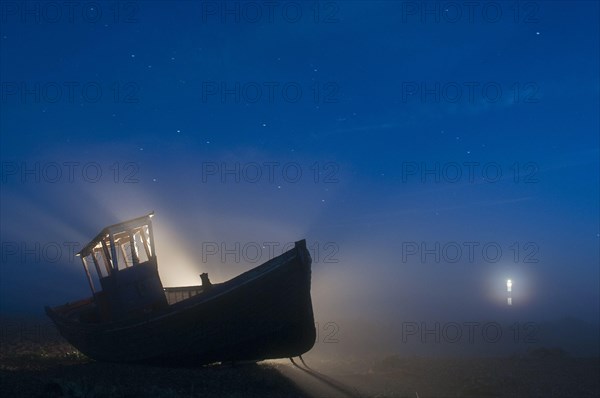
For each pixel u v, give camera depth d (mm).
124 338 16688
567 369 20125
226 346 16859
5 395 10703
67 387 11148
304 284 16781
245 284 16328
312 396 14266
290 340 17375
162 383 13727
